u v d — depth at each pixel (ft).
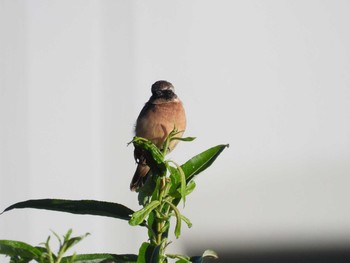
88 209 16.61
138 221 15.62
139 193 17.51
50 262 13.88
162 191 16.11
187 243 48.21
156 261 15.08
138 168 23.06
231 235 50.42
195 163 17.16
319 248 53.67
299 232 53.21
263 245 50.96
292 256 52.34
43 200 16.51
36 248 14.82
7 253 14.49
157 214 16.03
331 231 53.57
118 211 16.71
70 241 13.73
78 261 15.66
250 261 50.75
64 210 16.53
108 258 15.83
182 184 15.98
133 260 15.99
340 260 52.70
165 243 16.05
